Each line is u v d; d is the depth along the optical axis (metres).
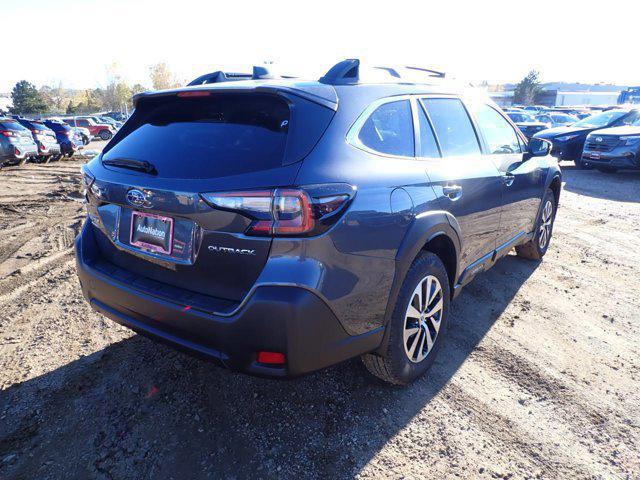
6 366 2.91
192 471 2.13
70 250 5.48
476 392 2.75
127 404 2.57
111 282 2.42
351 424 2.46
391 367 2.55
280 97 2.15
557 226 6.67
